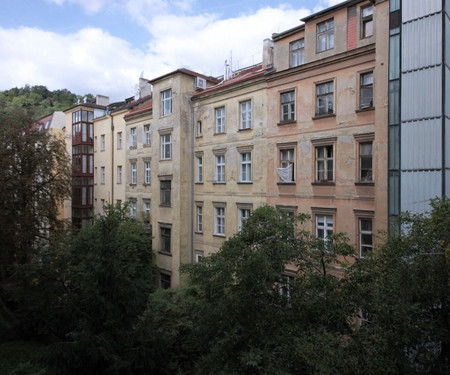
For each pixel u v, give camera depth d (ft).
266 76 60.54
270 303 26.61
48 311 44.52
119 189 107.86
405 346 23.48
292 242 28.53
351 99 49.65
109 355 33.63
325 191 52.85
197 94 74.43
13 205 69.31
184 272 29.40
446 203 25.93
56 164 80.69
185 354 41.68
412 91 38.70
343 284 27.37
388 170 41.06
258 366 22.21
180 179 75.51
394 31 40.68
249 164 65.26
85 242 43.11
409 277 22.66
